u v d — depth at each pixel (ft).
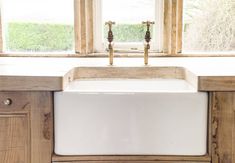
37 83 5.07
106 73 6.34
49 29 7.43
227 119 5.11
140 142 5.17
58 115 5.15
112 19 7.38
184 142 5.17
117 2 7.34
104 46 7.44
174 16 7.18
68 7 7.36
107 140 5.17
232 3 7.29
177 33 7.29
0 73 5.22
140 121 5.13
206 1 7.27
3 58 7.21
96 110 5.12
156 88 6.35
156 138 5.16
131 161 5.19
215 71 5.44
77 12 7.22
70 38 7.43
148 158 5.18
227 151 5.16
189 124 5.14
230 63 6.48
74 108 5.12
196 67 5.98
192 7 7.29
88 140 5.18
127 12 7.37
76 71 6.27
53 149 5.24
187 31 7.36
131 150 5.19
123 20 7.38
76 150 5.20
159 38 7.38
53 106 5.16
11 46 7.47
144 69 6.36
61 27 7.42
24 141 5.20
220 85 5.03
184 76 6.18
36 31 7.43
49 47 7.45
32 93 5.11
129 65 6.42
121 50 7.38
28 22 7.43
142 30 7.39
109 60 6.55
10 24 7.44
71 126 5.16
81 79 6.31
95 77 6.34
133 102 5.09
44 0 7.36
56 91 5.12
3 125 5.16
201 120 5.14
